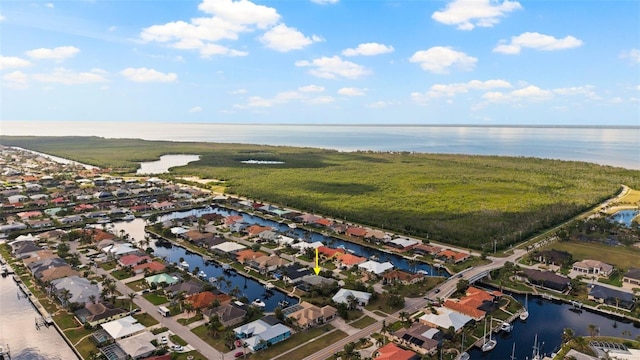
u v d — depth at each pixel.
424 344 106.38
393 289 140.25
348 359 100.94
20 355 105.81
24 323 121.50
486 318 124.44
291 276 153.00
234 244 187.62
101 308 122.38
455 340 111.81
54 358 104.81
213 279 152.38
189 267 169.00
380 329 117.81
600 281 151.75
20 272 155.62
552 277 149.75
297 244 189.38
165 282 144.50
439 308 129.25
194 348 107.19
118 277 152.12
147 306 130.25
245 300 133.75
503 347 112.31
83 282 140.38
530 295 144.00
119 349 104.88
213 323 114.69
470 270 161.62
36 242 190.25
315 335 114.31
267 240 199.62
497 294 139.62
